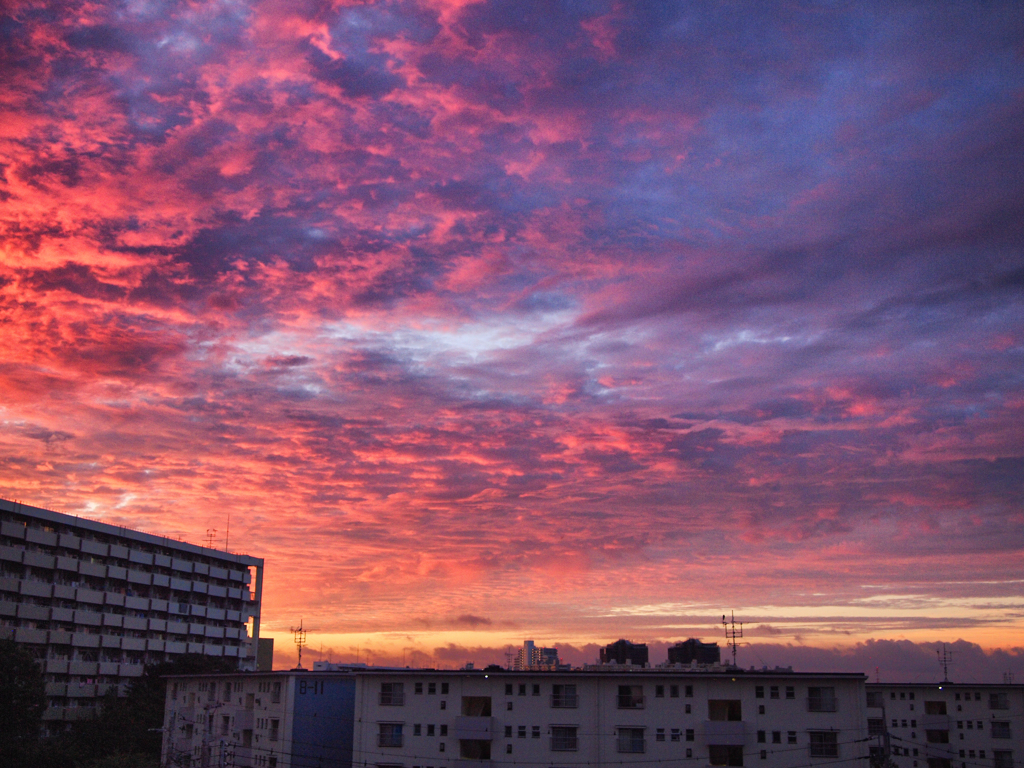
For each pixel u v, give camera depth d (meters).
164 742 102.44
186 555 148.50
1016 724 102.38
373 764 75.62
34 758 98.88
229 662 136.12
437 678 76.69
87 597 129.38
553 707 75.06
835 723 73.50
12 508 120.00
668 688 74.88
